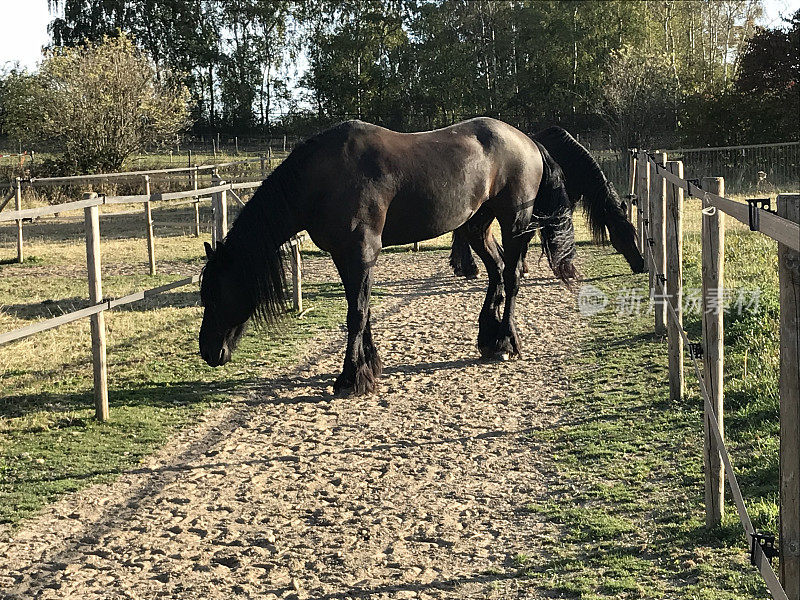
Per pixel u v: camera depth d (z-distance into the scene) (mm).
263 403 6883
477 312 10094
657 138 32594
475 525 4574
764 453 5004
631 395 6617
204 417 6539
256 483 5258
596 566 3984
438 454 5691
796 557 2441
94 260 6320
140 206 25297
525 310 10094
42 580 4051
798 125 25547
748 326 7449
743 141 26141
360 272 6922
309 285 12211
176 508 4891
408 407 6727
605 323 9172
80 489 5176
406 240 7277
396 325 9562
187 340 8922
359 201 6816
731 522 4219
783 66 25766
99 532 4582
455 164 7184
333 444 5945
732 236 12500
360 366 7020
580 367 7586
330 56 51000
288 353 8430
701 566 3844
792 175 22203
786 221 2322
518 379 7371
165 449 5879
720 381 4043
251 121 56281
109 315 10195
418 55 48375
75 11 58094
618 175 25812
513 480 5191
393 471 5414
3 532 4582
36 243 17562
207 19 58188
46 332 9328
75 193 25562
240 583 3971
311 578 4004
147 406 6770
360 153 6895
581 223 18859
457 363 7945
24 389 7211
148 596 3859
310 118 52281
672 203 6098
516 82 47156
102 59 30250
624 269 12461
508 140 7656
